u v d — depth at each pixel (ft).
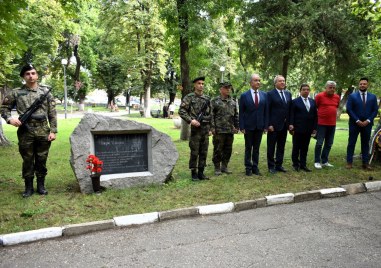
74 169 18.24
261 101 22.15
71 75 127.85
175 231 13.89
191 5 35.83
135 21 84.74
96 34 109.81
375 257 11.55
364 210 16.63
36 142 17.67
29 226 13.61
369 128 24.13
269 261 11.25
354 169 24.44
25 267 10.89
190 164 21.20
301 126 23.35
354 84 54.39
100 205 16.33
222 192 18.60
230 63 91.91
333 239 13.08
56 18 69.82
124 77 134.92
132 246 12.47
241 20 42.86
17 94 17.17
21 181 20.86
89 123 18.71
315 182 20.84
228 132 22.59
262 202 17.22
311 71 50.96
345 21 36.06
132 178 19.51
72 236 13.38
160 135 20.35
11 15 21.16
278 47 39.40
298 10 37.50
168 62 121.49
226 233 13.69
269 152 23.40
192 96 21.11
